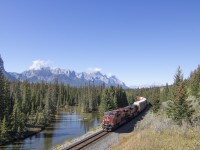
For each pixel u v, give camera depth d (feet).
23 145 169.37
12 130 205.26
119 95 387.96
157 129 87.51
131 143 84.43
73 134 201.26
